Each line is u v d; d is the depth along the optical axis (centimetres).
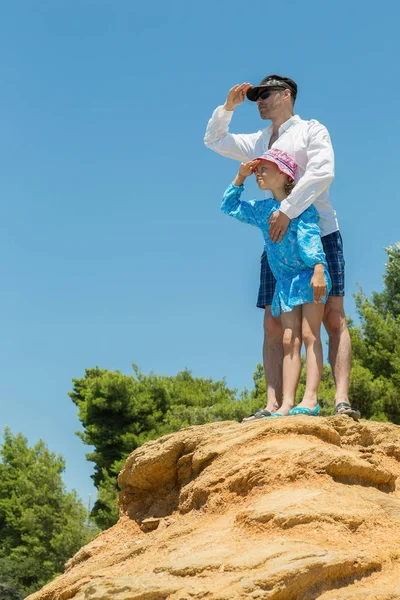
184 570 454
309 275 657
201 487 570
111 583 450
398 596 434
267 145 734
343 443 621
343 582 451
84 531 3105
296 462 544
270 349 710
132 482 677
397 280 2864
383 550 483
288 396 649
